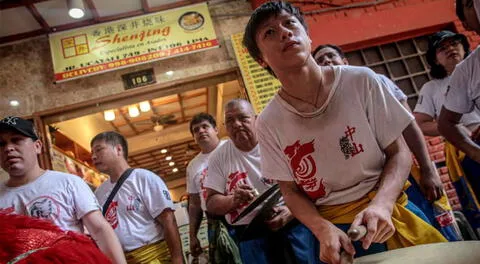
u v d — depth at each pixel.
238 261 1.74
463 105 1.76
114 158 2.20
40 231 1.12
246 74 3.62
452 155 2.01
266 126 1.23
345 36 3.66
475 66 1.67
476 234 2.10
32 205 1.49
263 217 1.70
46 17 3.67
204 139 2.64
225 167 1.98
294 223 1.71
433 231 1.07
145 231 2.01
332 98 1.11
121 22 3.82
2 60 3.75
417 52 3.72
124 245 1.97
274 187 1.72
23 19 3.65
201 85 3.74
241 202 1.75
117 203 2.05
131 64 3.70
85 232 1.65
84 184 1.61
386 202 0.94
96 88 3.69
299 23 1.13
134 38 3.77
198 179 2.59
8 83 3.69
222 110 6.20
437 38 2.22
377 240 0.89
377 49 3.75
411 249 0.89
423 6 3.74
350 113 1.10
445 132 1.85
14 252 1.03
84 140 5.54
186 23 3.82
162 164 9.30
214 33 3.79
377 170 1.13
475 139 1.83
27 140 1.58
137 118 6.39
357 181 1.13
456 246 0.81
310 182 1.17
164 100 5.87
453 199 3.29
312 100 1.14
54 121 3.66
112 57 3.71
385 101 1.09
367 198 1.11
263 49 1.15
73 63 3.69
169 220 2.05
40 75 3.72
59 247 1.07
